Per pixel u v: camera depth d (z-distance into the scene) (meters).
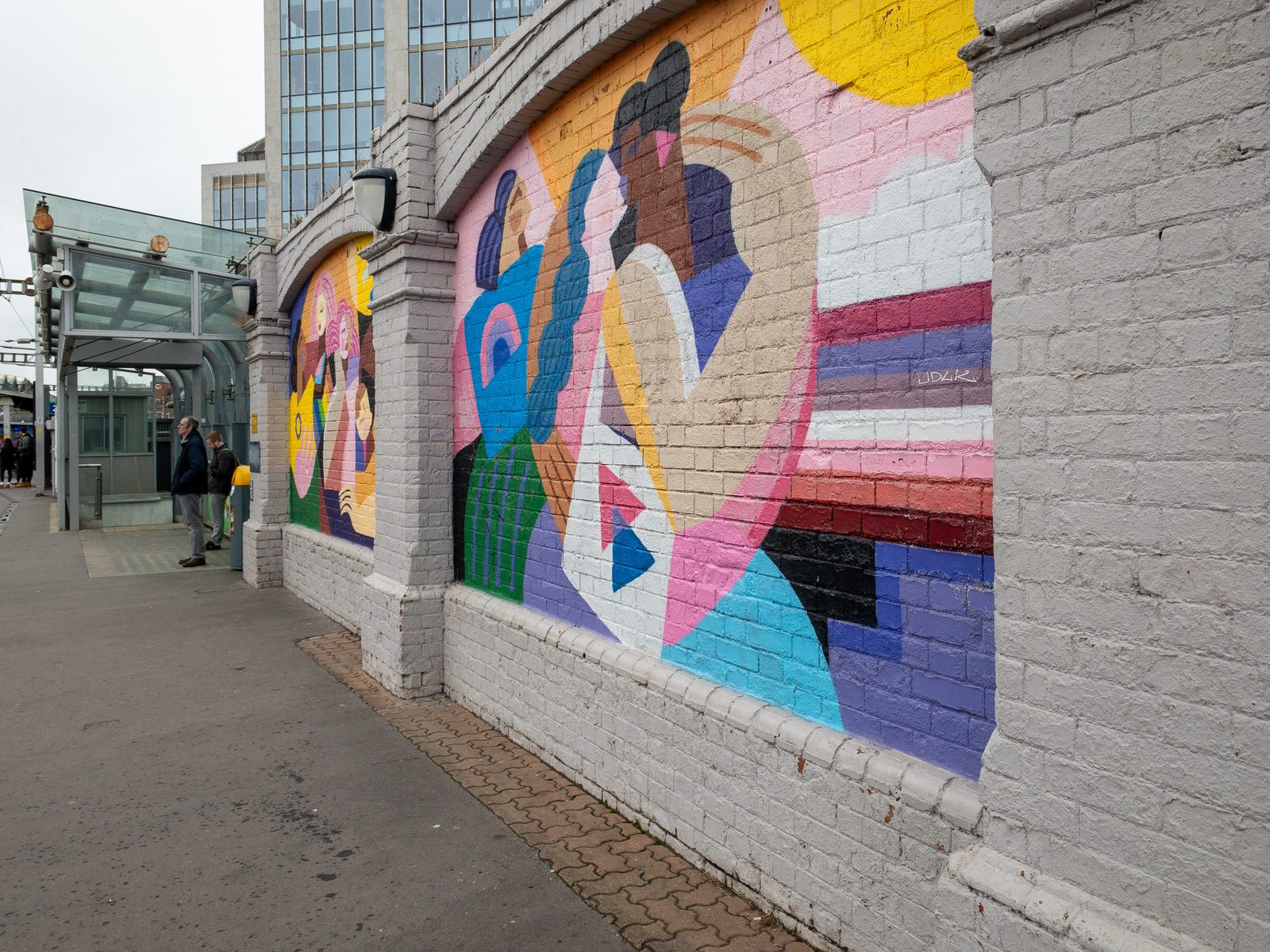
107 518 19.97
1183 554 2.03
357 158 50.22
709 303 3.79
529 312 5.29
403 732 5.55
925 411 2.86
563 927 3.36
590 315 4.64
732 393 3.67
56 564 12.98
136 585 11.16
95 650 7.84
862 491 3.08
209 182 72.94
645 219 4.19
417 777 4.84
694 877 3.70
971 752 2.73
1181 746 2.04
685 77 3.91
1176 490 2.04
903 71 2.91
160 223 13.17
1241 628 1.94
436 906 3.53
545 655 4.96
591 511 4.67
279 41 50.19
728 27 3.67
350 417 8.58
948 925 2.52
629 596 4.37
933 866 2.73
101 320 13.08
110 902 3.61
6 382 45.81
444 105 6.05
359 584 8.18
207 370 17.94
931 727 2.85
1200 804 2.01
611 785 4.38
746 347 3.58
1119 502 2.15
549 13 4.67
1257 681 1.92
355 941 3.31
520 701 5.25
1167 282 2.06
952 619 2.78
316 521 9.91
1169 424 2.06
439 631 6.32
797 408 3.35
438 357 6.33
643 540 4.25
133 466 23.36
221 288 13.60
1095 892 2.21
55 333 17.59
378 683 6.65
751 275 3.56
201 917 3.49
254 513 11.45
